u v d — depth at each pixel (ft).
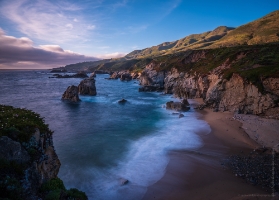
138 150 78.07
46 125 46.19
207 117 125.70
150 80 309.63
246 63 156.35
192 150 76.69
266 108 112.16
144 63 595.06
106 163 67.72
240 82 130.72
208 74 180.75
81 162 68.49
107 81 450.30
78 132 101.71
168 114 138.92
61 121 122.72
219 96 144.66
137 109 157.48
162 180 56.75
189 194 49.98
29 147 36.04
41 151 38.52
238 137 88.22
